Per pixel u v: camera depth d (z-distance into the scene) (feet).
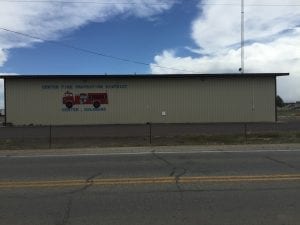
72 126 114.01
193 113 136.05
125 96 135.54
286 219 22.35
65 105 134.62
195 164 41.93
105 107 135.33
